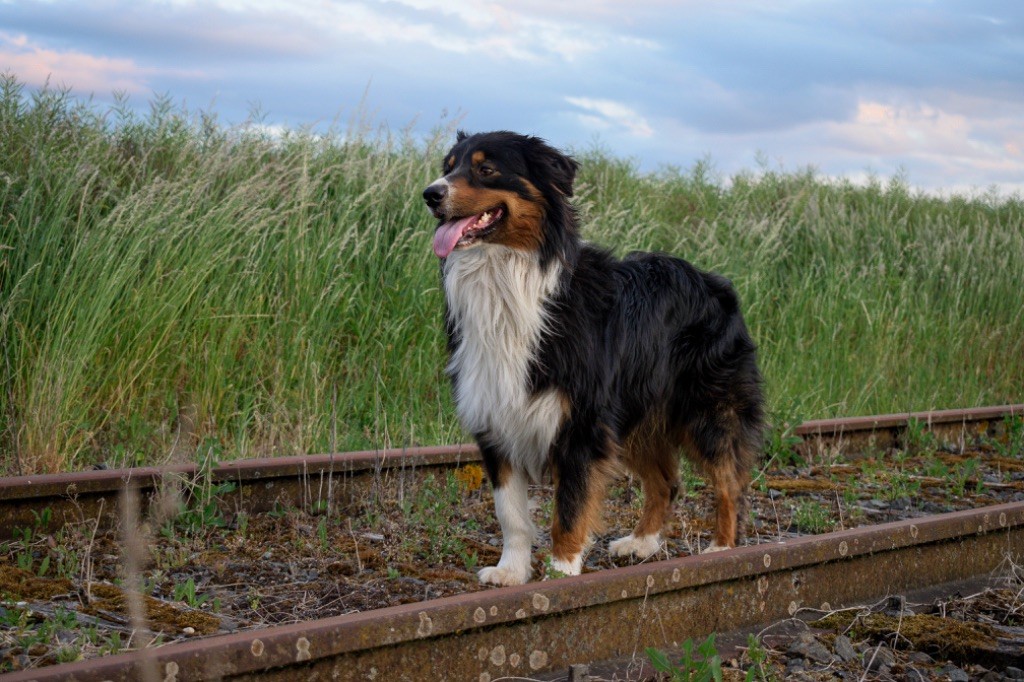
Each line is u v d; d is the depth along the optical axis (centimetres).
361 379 774
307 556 441
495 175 423
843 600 414
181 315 738
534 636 326
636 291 462
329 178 935
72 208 780
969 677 341
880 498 610
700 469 489
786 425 737
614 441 429
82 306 680
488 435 432
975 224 1535
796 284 1137
